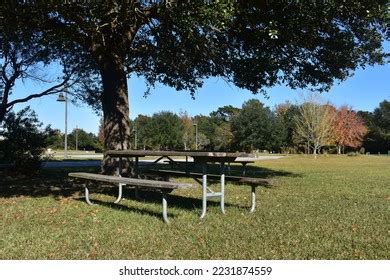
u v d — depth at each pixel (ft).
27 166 59.41
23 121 61.05
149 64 59.26
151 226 24.09
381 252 19.24
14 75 68.28
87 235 22.07
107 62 48.44
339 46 49.01
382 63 50.70
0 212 29.04
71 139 292.40
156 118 235.40
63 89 73.05
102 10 34.40
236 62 53.88
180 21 33.42
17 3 33.83
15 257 18.61
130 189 41.83
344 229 23.54
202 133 268.82
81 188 42.88
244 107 254.88
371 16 39.04
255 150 254.27
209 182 47.75
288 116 253.44
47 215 27.76
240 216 27.07
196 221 25.43
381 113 284.82
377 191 42.16
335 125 220.84
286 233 22.40
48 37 39.63
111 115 48.16
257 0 40.11
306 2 38.01
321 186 46.47
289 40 46.03
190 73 59.16
